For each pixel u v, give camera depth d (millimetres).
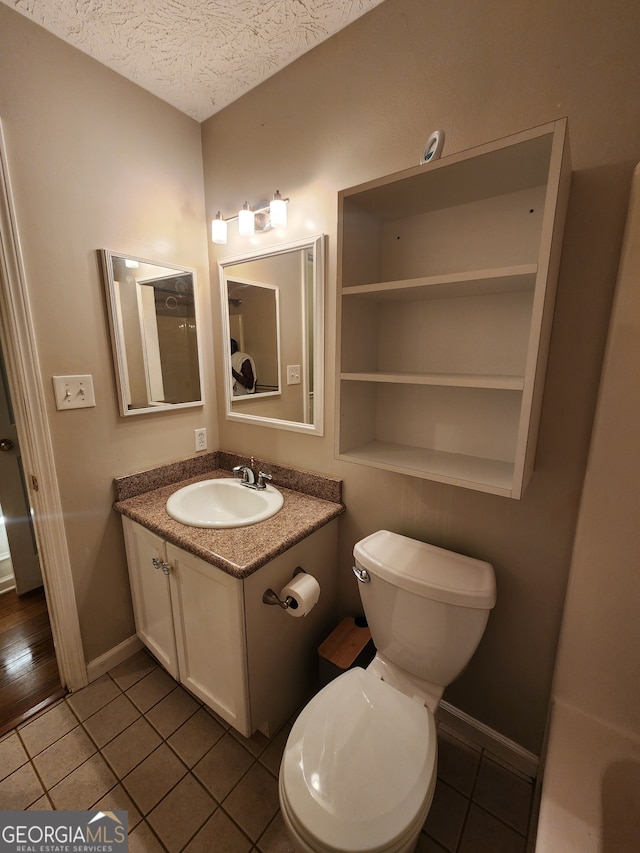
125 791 1168
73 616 1476
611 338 879
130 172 1468
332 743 913
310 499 1534
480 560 1160
